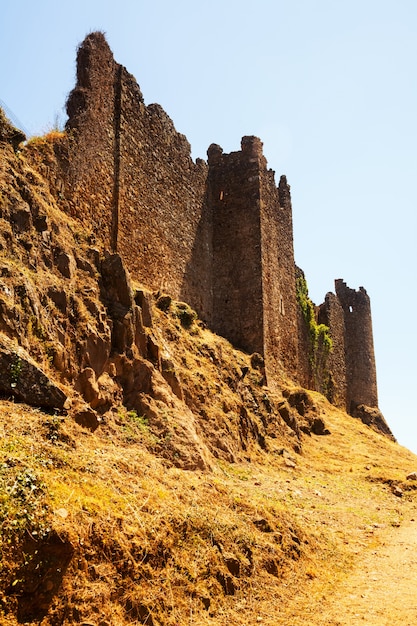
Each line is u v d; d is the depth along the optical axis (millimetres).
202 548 7027
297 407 23078
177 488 8266
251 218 24703
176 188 22031
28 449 6727
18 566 5125
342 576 8383
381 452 22281
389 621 6531
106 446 8617
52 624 4965
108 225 16828
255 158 25562
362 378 40594
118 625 5316
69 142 15148
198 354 16672
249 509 8859
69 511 5918
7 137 12406
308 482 14672
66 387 9422
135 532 6375
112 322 11859
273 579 7488
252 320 23422
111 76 17891
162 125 21328
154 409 11391
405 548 10188
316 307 38406
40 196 12500
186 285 21875
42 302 10094
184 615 5945
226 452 13664
